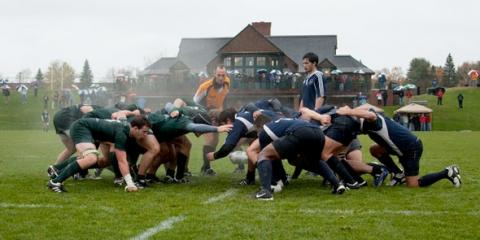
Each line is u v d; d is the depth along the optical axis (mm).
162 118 8758
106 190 8383
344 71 64750
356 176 8828
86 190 8367
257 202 7289
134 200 7418
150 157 8672
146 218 6180
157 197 7695
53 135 28359
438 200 7426
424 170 11766
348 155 8945
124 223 5922
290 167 12234
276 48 59094
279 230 5590
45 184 8969
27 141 22609
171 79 50406
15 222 5957
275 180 8547
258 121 8352
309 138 7598
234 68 60094
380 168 8680
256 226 5766
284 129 7742
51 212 6523
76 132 8359
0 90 65688
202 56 68812
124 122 8422
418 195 7863
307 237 5316
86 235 5402
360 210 6688
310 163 8148
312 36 68375
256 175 10602
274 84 49219
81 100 47062
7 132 32656
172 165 9461
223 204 7121
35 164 12602
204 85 11945
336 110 8398
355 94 49500
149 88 49781
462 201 7348
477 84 71250
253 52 59281
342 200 7445
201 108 10211
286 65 61938
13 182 9227
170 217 6230
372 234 5434
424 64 112500
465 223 5934
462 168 11930
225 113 8789
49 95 59844
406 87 53125
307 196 7832
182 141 9453
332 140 8289
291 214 6426
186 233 5484
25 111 51250
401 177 8945
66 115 9664
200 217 6238
